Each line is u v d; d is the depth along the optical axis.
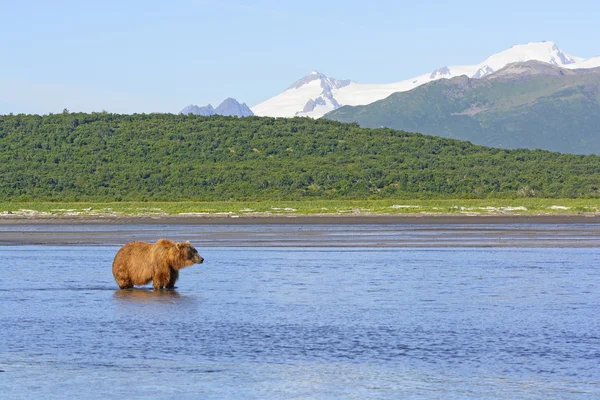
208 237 69.06
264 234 73.69
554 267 41.84
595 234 72.12
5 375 18.73
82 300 29.81
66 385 17.92
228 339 22.53
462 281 35.59
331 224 94.00
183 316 26.22
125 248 33.31
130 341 22.28
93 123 193.62
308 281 35.69
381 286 33.88
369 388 17.67
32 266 42.59
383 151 182.75
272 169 164.38
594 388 17.58
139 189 154.12
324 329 23.94
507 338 22.53
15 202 141.75
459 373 18.83
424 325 24.53
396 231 78.19
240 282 35.34
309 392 17.45
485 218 104.81
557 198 147.00
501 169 171.25
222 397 17.12
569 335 22.92
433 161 174.88
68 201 146.00
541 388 17.59
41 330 23.80
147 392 17.44
